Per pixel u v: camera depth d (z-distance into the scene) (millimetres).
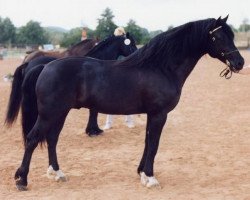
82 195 6035
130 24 42906
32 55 10859
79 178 6895
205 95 18000
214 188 6383
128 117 11125
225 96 17469
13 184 6559
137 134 10391
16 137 10125
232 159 8086
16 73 6695
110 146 9234
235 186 6465
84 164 7758
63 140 9805
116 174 7117
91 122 10109
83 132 10648
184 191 6242
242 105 14953
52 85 6074
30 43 80938
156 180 6453
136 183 6625
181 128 11258
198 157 8273
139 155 8430
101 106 6273
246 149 8867
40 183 6609
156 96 6203
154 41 6320
